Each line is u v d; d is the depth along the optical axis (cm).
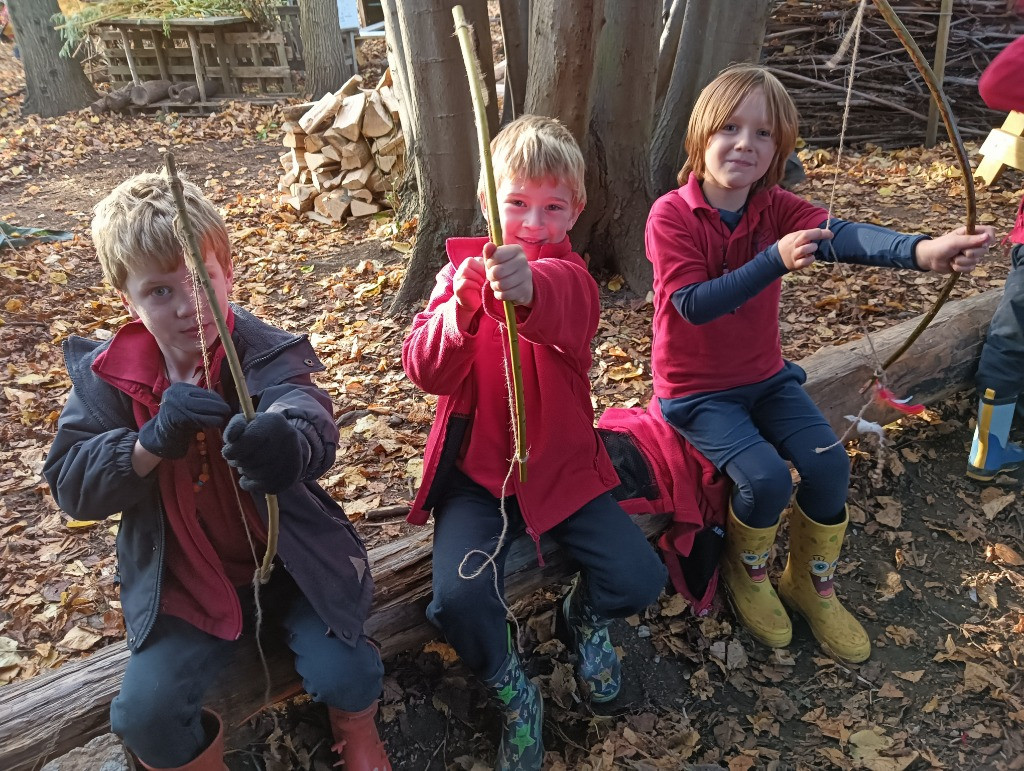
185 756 166
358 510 282
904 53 689
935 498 287
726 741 211
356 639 177
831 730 212
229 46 1020
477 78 122
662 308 226
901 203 560
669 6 562
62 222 657
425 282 441
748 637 239
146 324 159
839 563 262
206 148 870
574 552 202
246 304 470
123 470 154
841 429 288
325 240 562
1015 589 252
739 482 217
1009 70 223
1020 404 320
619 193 434
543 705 217
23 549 275
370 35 1153
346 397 361
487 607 183
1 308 468
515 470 196
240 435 137
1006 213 527
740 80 204
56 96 1023
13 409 365
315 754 201
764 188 222
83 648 233
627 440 239
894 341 308
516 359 149
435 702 216
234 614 171
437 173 418
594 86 400
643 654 235
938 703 218
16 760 173
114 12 1012
